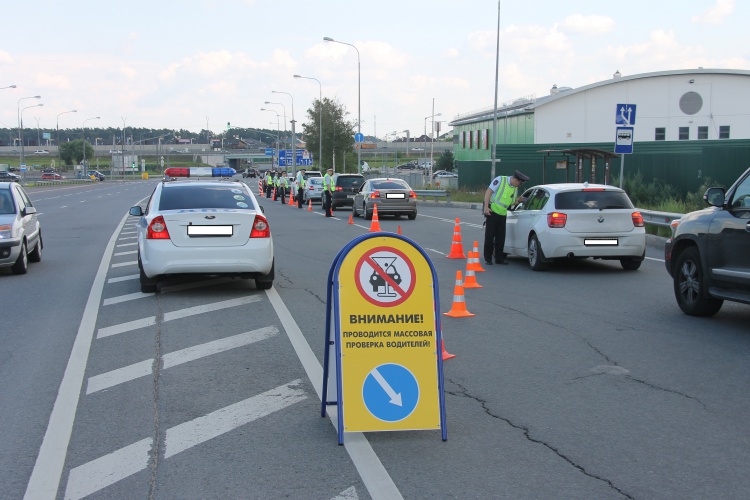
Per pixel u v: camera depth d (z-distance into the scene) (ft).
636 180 102.12
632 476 15.72
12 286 41.98
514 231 52.19
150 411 20.20
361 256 17.66
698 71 200.03
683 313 33.63
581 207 46.75
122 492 15.14
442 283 43.06
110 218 104.32
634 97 204.54
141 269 38.24
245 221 37.29
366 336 17.62
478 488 15.15
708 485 15.26
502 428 18.72
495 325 31.17
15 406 20.71
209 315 33.06
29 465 16.56
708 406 20.45
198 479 15.71
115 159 494.18
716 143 155.02
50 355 26.32
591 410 20.12
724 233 30.07
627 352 26.50
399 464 16.42
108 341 28.37
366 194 97.40
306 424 19.08
